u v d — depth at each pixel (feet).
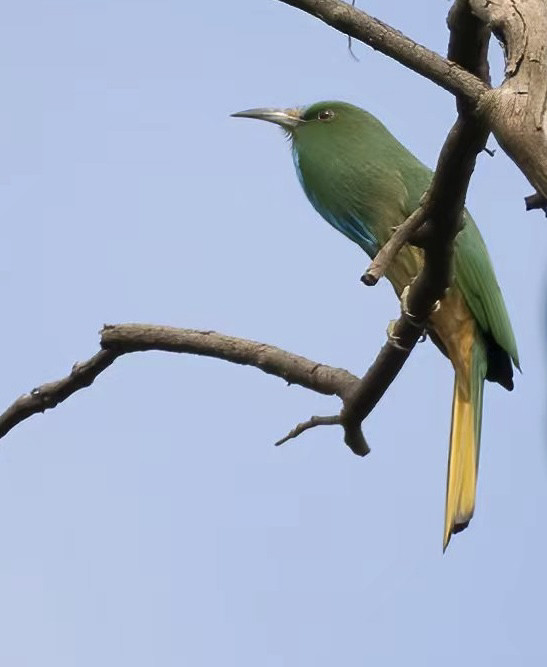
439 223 27.12
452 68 24.08
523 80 19.74
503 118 19.42
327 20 24.93
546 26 20.20
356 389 32.14
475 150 25.32
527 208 25.20
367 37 24.72
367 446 34.40
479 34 24.98
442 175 26.07
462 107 24.32
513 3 20.58
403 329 30.19
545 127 19.07
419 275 29.27
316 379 33.60
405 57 24.38
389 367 31.01
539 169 18.93
